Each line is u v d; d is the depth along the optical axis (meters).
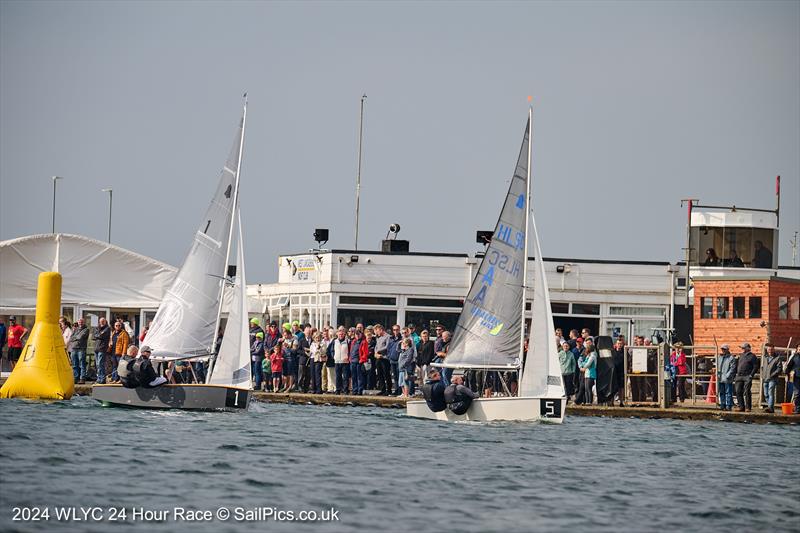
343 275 128.88
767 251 145.38
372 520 58.62
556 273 131.00
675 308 132.75
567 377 103.69
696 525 61.00
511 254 94.81
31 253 122.31
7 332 119.00
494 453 79.31
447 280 129.50
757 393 109.81
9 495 60.12
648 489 69.56
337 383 108.75
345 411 99.88
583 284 131.38
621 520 61.22
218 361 95.50
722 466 78.31
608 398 104.38
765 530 60.66
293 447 78.56
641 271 132.25
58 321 100.94
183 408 93.75
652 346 105.56
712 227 144.62
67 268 123.00
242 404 94.69
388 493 64.88
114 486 63.47
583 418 99.94
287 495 63.28
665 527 60.25
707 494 68.94
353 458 75.19
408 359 105.31
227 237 97.50
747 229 145.00
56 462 69.25
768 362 103.81
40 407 93.81
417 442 82.69
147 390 94.19
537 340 92.88
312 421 92.12
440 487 67.19
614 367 104.25
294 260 136.00
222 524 56.66
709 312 118.62
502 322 94.56
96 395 95.25
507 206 95.00
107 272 123.94
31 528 54.25
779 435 93.00
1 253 121.44
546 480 70.75
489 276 94.94
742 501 67.31
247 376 95.25
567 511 62.66
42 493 60.91
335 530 56.47
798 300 117.31
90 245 123.31
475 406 93.06
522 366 94.25
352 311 128.88
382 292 129.00
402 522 58.47
